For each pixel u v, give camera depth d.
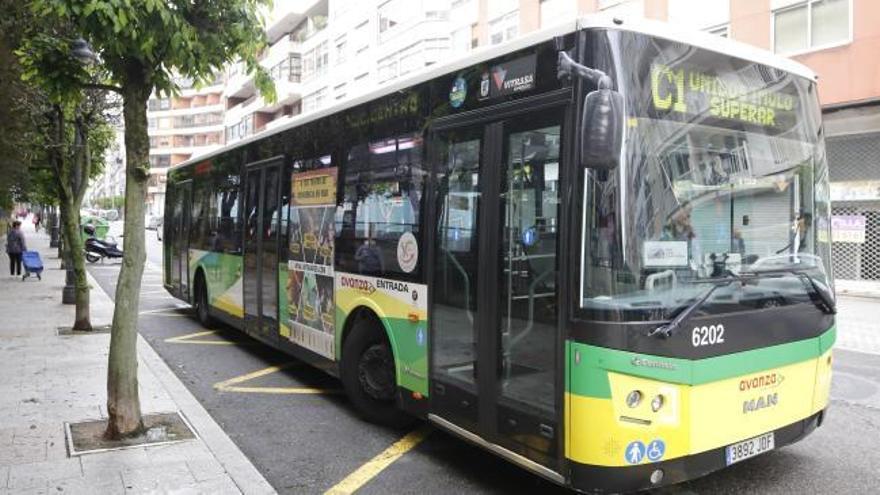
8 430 5.44
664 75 3.86
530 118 4.12
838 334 10.80
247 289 8.88
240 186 9.23
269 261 8.13
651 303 3.64
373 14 40.12
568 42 3.86
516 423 4.18
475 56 4.66
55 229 36.78
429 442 5.58
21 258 20.78
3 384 6.93
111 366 5.26
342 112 6.49
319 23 48.22
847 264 17.11
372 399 5.98
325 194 6.77
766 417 4.07
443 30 35.00
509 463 5.11
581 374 3.65
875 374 7.93
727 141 4.10
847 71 16.45
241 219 9.17
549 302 3.90
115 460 4.79
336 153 6.57
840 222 17.19
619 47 3.73
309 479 4.80
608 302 3.58
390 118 5.68
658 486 3.67
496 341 4.36
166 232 13.90
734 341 3.88
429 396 5.10
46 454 4.90
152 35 4.75
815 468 4.91
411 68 36.38
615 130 3.41
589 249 3.66
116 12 4.53
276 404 6.72
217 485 4.39
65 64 5.37
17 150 12.29
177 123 103.50
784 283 4.21
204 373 8.09
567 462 3.76
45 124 11.27
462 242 4.73
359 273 6.06
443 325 4.93
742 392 3.94
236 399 6.91
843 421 6.06
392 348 5.58
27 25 7.41
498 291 4.35
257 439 5.67
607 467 3.58
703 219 3.93
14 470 4.59
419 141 5.25
